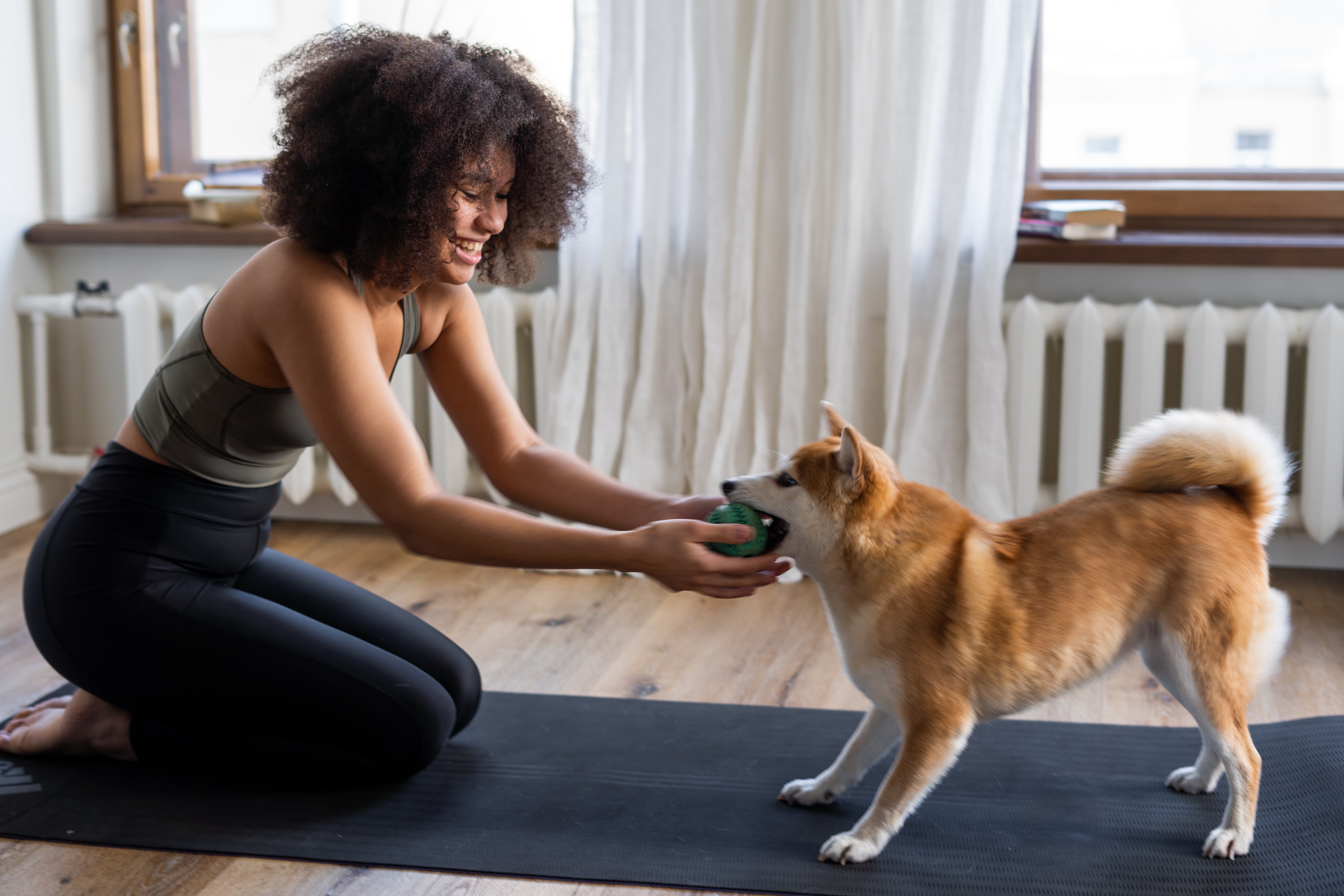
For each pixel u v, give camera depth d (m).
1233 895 1.46
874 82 2.62
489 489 3.00
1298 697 2.08
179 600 1.68
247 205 3.04
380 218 1.46
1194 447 1.56
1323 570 2.80
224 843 1.61
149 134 3.27
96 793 1.75
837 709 2.07
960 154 2.57
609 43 2.69
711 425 2.78
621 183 2.72
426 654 1.87
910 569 1.51
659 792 1.76
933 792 1.75
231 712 1.72
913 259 2.66
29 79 3.08
